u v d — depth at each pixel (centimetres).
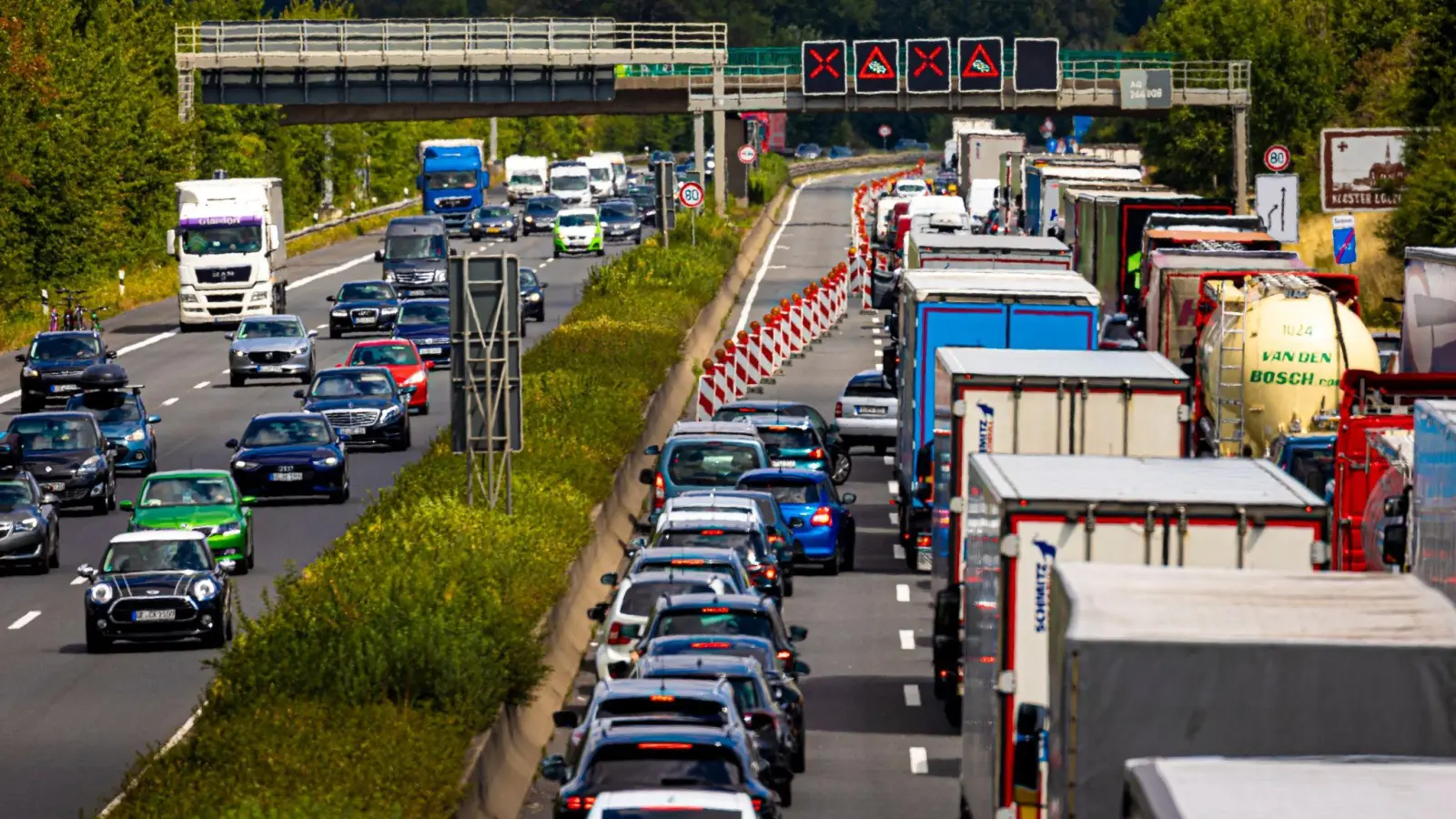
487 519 10094
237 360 19338
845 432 15250
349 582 8256
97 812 6744
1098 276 16312
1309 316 9481
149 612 9594
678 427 11969
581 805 5209
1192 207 15788
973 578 6131
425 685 7175
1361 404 7506
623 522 12644
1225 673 3700
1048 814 4266
